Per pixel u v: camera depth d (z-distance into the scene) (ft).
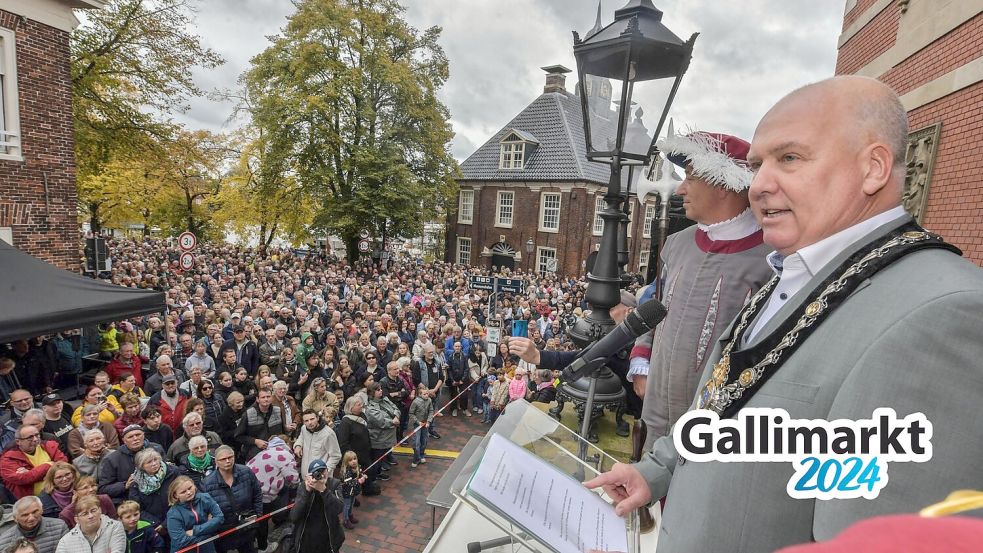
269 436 23.27
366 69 82.89
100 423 20.44
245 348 32.09
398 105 85.56
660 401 7.08
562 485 5.08
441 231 118.11
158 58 54.70
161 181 93.66
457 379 37.11
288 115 77.77
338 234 86.79
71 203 37.35
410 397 32.07
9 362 25.61
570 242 96.12
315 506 18.93
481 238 107.24
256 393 25.82
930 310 2.62
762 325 3.86
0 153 33.30
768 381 3.33
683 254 7.18
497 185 104.37
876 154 3.24
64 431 20.67
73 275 25.99
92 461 18.42
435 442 33.53
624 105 9.04
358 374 31.58
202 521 17.38
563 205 96.37
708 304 6.48
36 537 14.83
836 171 3.28
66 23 36.22
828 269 3.35
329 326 41.24
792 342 3.26
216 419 23.32
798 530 3.01
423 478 28.78
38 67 34.83
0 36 32.68
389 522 24.50
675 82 9.00
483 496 4.45
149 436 21.29
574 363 7.73
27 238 34.91
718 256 6.55
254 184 93.91
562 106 103.60
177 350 31.01
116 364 28.40
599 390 9.84
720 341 4.43
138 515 16.37
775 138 3.47
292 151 81.51
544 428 6.54
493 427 6.28
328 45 79.46
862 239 3.30
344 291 62.90
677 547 3.52
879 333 2.78
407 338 40.50
